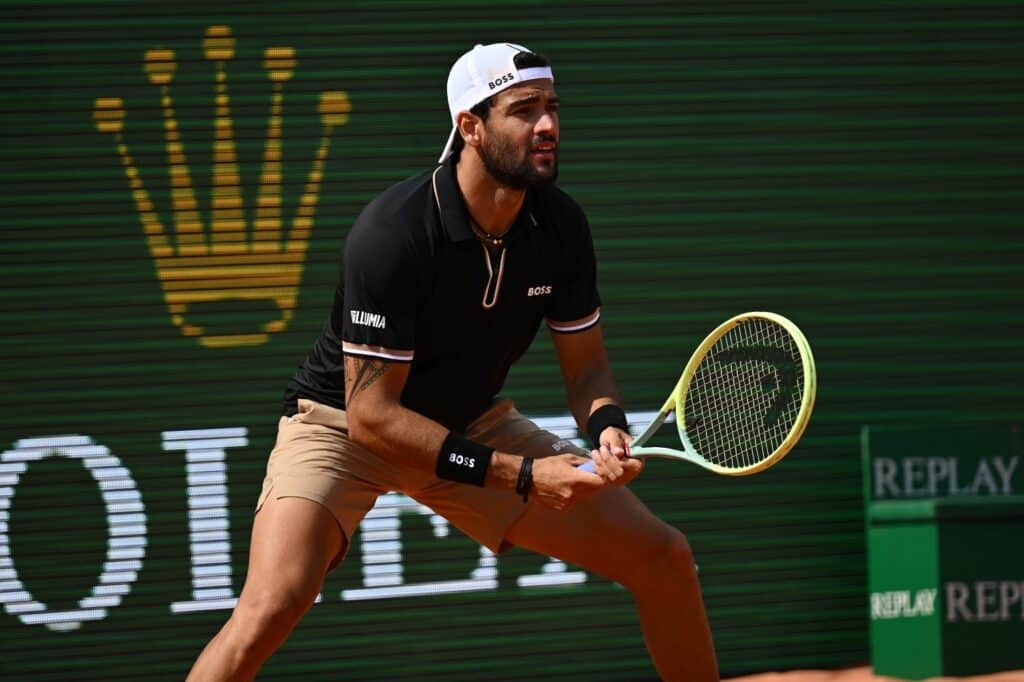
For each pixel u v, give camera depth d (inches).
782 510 823.7
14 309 764.0
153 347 775.7
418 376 529.7
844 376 826.8
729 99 810.8
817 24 813.9
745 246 815.7
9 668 770.8
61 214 765.9
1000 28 824.9
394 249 485.4
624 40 802.2
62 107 763.4
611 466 494.0
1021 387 835.4
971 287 832.3
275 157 780.6
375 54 786.2
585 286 545.3
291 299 785.6
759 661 823.7
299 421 542.6
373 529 793.6
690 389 577.9
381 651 796.6
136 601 778.8
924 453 810.8
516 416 581.0
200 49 772.0
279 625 494.6
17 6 757.3
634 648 816.3
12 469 767.1
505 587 805.9
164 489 779.4
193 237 776.3
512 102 479.2
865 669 823.7
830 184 820.0
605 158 804.0
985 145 828.6
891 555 803.4
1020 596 804.6
